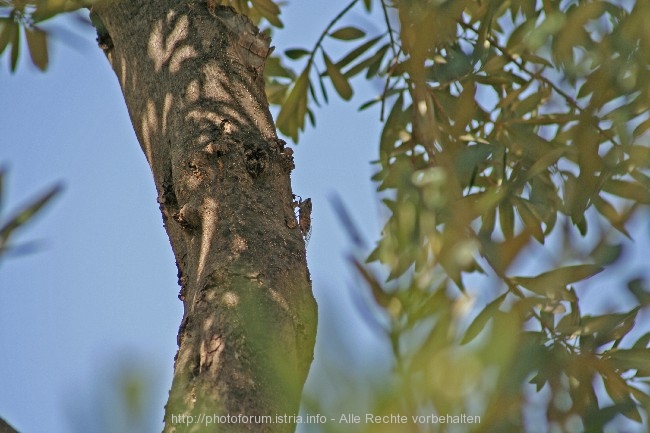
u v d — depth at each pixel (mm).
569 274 8461
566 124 9008
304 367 8594
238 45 8789
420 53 8477
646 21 8609
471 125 9008
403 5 8602
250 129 8719
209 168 8688
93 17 8891
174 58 8773
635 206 8477
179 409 8531
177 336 8609
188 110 8734
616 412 8453
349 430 6070
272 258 8633
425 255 8508
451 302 7699
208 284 8609
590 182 8672
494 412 7094
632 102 8656
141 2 8836
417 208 8531
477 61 8898
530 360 8344
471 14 9102
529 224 8898
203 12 8797
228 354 8547
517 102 9000
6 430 8375
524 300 8453
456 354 6887
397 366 6559
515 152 9023
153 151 8766
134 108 8805
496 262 8398
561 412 8383
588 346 8664
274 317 8586
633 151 8648
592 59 8672
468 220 8430
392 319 7500
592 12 8609
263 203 8672
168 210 8727
